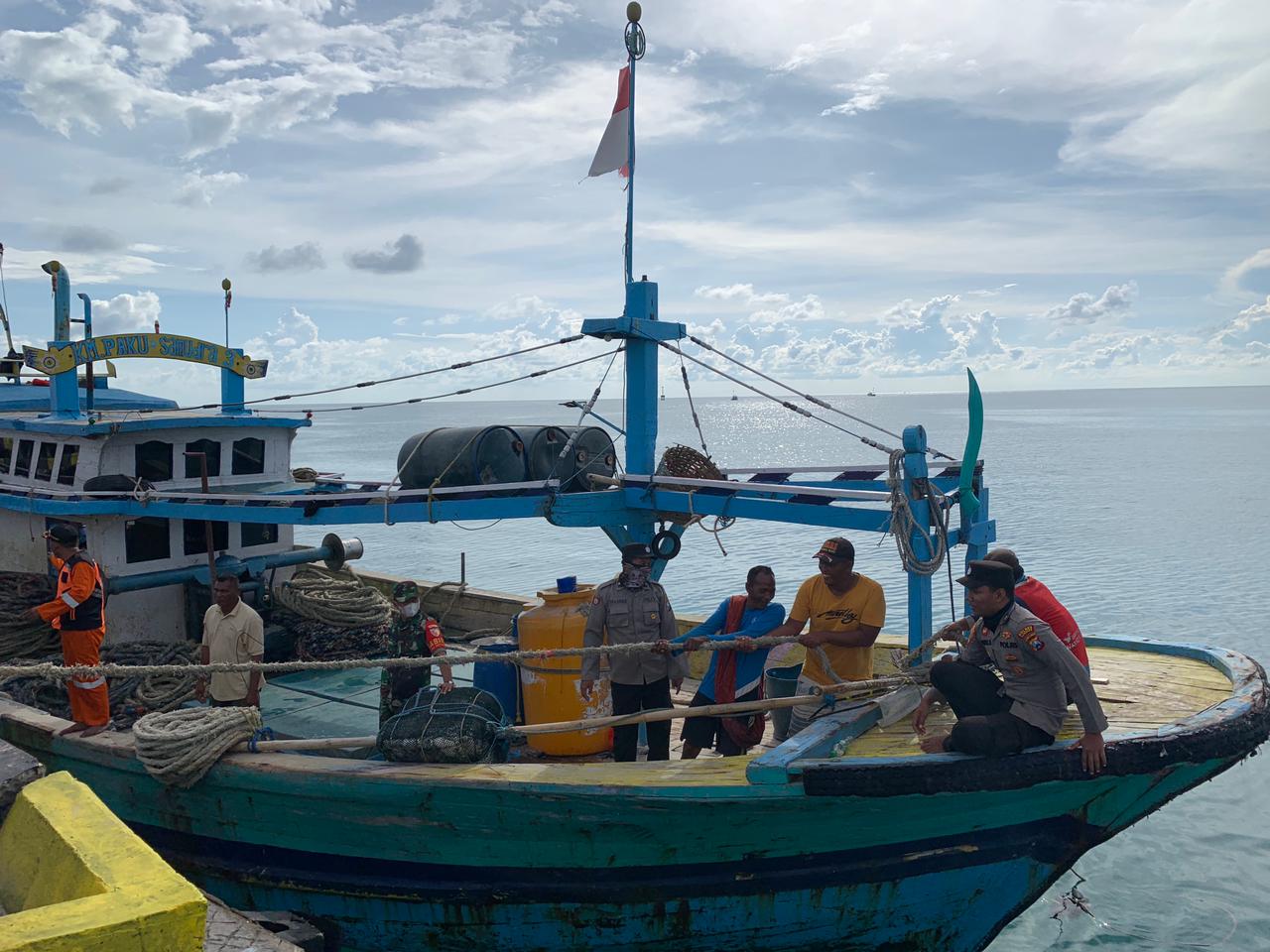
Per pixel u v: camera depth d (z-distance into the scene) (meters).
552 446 8.43
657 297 7.94
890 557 32.94
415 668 7.21
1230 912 9.89
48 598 9.20
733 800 5.29
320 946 5.87
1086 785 5.47
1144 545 34.53
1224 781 13.00
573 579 7.58
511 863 5.90
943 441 114.75
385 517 8.03
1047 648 4.97
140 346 10.29
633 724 6.32
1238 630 21.58
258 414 10.80
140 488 9.31
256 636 7.28
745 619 6.68
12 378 12.82
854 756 5.36
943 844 5.62
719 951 5.88
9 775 3.59
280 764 6.27
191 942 2.68
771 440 156.88
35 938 2.45
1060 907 10.11
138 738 6.42
